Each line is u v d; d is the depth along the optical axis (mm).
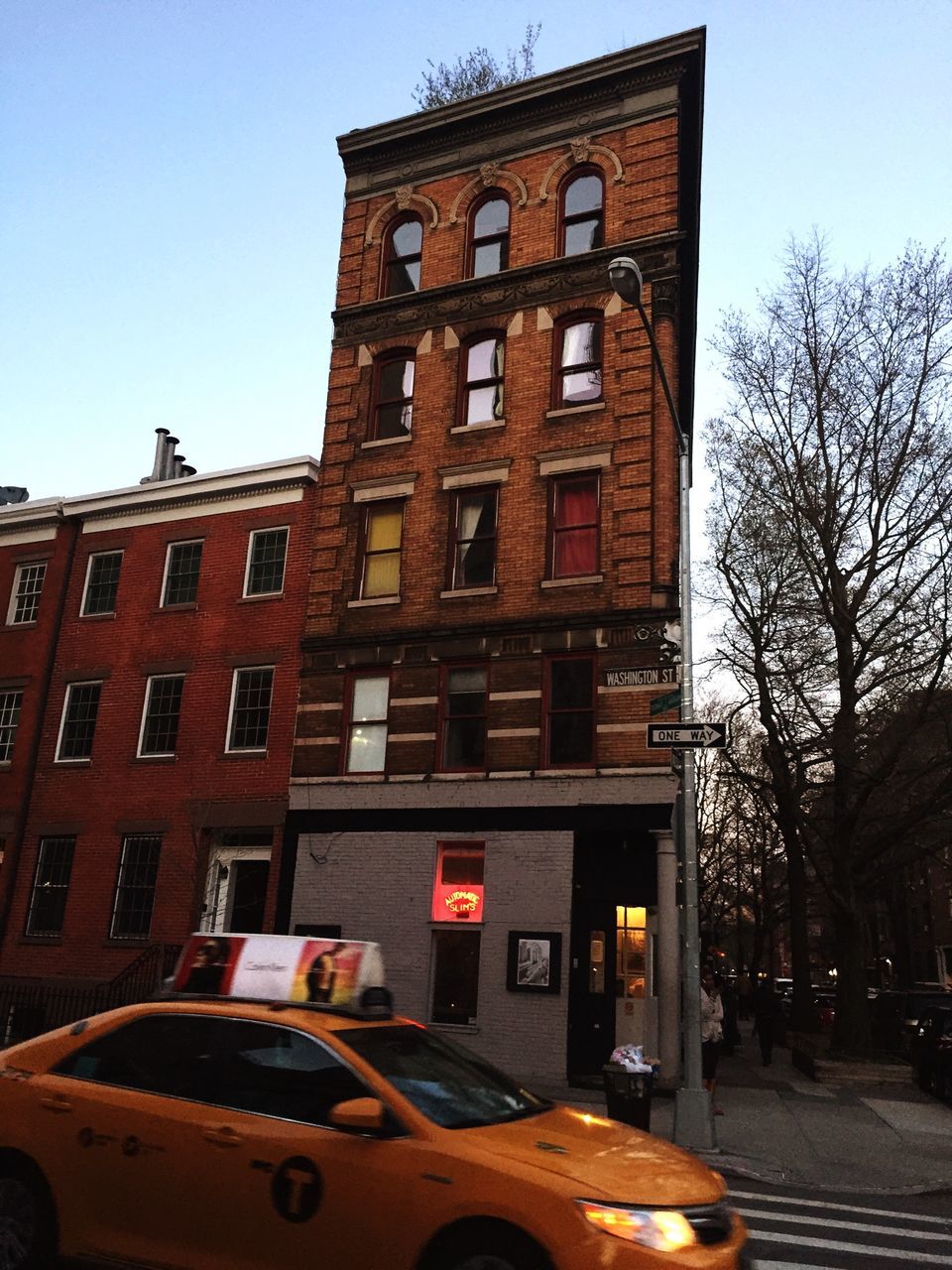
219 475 22797
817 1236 7996
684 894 11922
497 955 16531
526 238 20734
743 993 34688
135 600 23250
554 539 18750
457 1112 5062
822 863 26750
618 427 18625
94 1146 5250
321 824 18781
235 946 6207
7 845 22391
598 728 17109
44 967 20906
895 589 19906
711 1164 10594
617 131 20469
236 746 20828
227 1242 4832
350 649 19734
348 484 21000
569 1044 15930
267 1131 4949
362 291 22234
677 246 19203
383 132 22594
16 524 25266
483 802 17484
